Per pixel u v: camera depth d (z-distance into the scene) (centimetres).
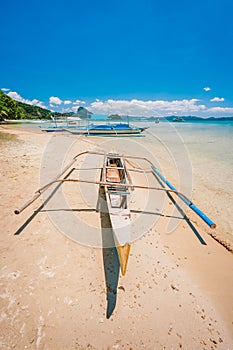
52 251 288
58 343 181
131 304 223
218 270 286
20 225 338
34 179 548
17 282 233
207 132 2805
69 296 224
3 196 429
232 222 424
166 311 220
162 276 266
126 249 235
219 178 714
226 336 202
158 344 189
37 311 205
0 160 688
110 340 188
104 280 250
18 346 175
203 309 227
